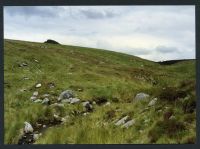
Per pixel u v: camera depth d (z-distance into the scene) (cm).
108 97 2383
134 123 1400
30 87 3020
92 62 7906
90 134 1378
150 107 1576
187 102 1404
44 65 5897
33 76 3794
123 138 1283
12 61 5356
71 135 1420
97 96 2417
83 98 2356
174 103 1483
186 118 1268
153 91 1914
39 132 1631
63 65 6312
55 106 1984
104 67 7125
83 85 3206
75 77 3959
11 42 7456
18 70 4900
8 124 1639
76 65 6569
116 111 1733
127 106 1788
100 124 1568
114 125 1491
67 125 1683
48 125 1758
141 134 1267
